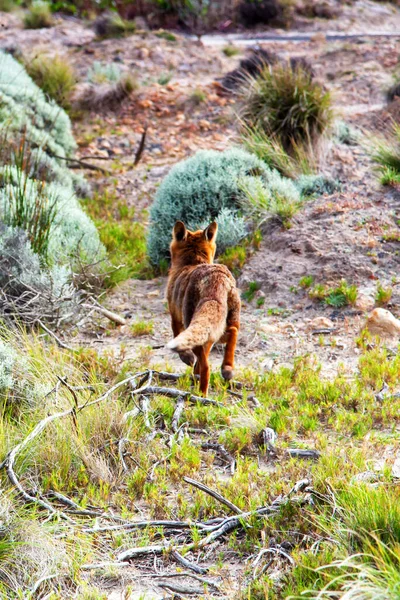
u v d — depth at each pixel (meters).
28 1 32.75
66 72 20.98
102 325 9.97
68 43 26.42
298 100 15.19
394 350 8.48
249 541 4.91
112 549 4.93
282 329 9.31
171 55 24.53
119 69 23.05
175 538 5.06
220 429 6.75
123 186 16.12
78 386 7.27
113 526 5.11
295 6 35.28
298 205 12.27
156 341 9.39
